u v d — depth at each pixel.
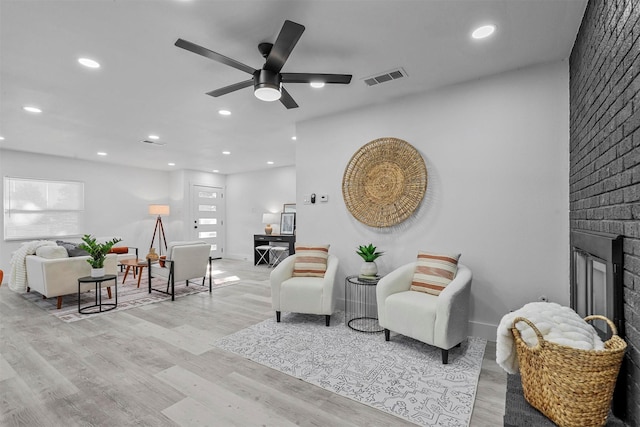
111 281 4.42
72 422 1.76
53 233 6.16
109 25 2.09
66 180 6.34
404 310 2.62
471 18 2.04
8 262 5.61
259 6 1.92
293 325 3.29
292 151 5.97
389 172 3.41
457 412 1.83
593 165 1.81
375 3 1.89
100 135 4.76
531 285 2.71
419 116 3.26
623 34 1.31
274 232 7.68
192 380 2.20
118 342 2.87
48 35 2.19
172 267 4.42
